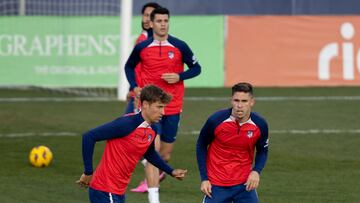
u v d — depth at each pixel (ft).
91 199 76.95
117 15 241.14
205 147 82.38
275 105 192.54
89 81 224.53
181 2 282.36
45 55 223.51
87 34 223.92
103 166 76.23
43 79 223.92
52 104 194.29
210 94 212.43
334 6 285.84
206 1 285.84
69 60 223.71
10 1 245.24
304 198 104.53
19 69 223.30
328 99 203.00
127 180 76.89
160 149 107.34
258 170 81.56
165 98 74.74
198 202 102.89
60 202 102.22
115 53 224.53
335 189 109.60
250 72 229.25
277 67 229.25
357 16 230.07
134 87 106.63
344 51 229.86
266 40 228.63
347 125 163.63
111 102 197.36
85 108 187.32
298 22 229.25
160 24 104.37
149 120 75.31
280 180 114.73
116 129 74.69
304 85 229.25
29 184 111.75
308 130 157.38
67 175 117.70
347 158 130.72
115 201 75.97
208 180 82.12
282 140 146.41
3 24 222.28
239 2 289.74
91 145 75.05
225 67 229.04
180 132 154.20
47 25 223.30
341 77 230.07
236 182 82.28
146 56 105.40
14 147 138.21
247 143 81.15
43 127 159.53
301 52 229.04
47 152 123.54
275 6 289.12
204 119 171.01
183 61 106.63
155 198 97.30
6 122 165.58
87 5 238.89
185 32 227.61
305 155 132.87
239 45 228.84
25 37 223.10
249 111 79.97
